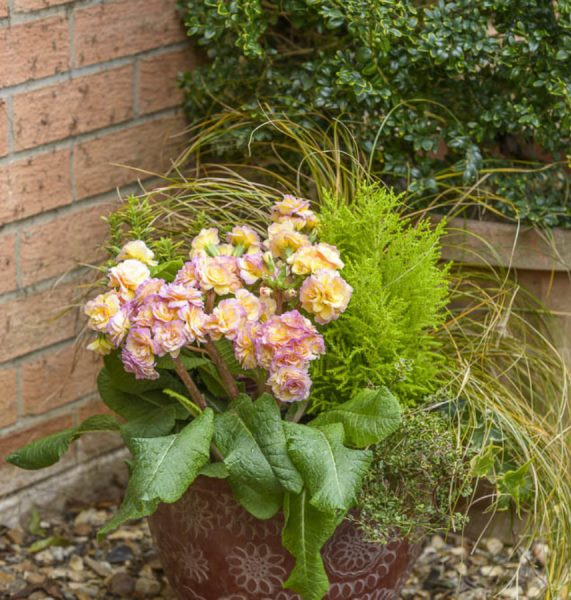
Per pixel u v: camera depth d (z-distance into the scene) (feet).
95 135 8.89
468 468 7.25
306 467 6.47
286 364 6.55
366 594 7.39
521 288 8.91
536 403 8.82
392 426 6.57
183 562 7.47
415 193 8.57
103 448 9.66
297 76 8.86
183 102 9.46
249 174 9.30
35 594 8.46
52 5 8.32
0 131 8.24
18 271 8.64
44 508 9.34
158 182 9.46
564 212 8.69
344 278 7.26
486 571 8.93
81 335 8.91
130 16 8.89
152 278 6.91
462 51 8.36
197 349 6.95
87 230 9.04
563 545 7.86
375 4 8.23
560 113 8.38
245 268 6.76
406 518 7.04
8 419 8.89
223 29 8.82
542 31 8.43
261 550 7.10
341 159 8.80
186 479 6.37
